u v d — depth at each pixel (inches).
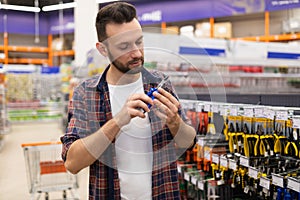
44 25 599.2
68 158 54.2
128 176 54.9
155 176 55.5
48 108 564.1
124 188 55.1
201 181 106.5
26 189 192.2
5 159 269.9
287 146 85.0
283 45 205.6
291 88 217.2
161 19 392.2
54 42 586.2
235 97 124.3
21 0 527.5
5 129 414.0
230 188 100.4
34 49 588.1
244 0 346.9
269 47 202.5
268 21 338.0
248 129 92.7
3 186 198.1
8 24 576.1
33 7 538.9
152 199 55.5
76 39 296.7
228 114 91.1
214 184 102.7
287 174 79.6
